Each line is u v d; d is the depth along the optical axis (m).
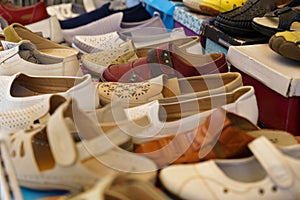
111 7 1.74
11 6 1.50
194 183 0.47
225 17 1.01
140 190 0.47
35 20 1.41
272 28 0.89
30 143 0.52
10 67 0.86
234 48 0.88
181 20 1.28
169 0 1.41
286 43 0.77
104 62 0.99
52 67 0.85
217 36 1.05
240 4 1.15
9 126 0.63
